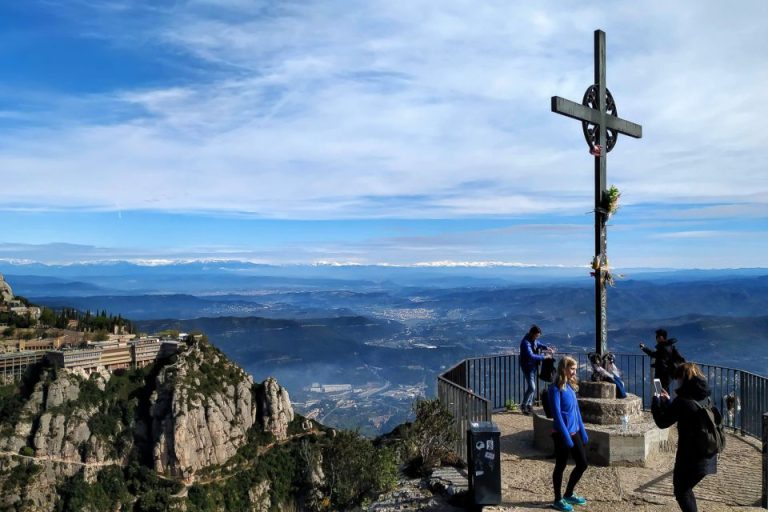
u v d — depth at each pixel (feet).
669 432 36.47
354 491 72.43
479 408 33.86
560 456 27.07
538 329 47.47
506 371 51.93
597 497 29.04
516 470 33.53
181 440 380.58
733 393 42.83
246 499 372.99
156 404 401.49
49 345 451.94
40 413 375.86
